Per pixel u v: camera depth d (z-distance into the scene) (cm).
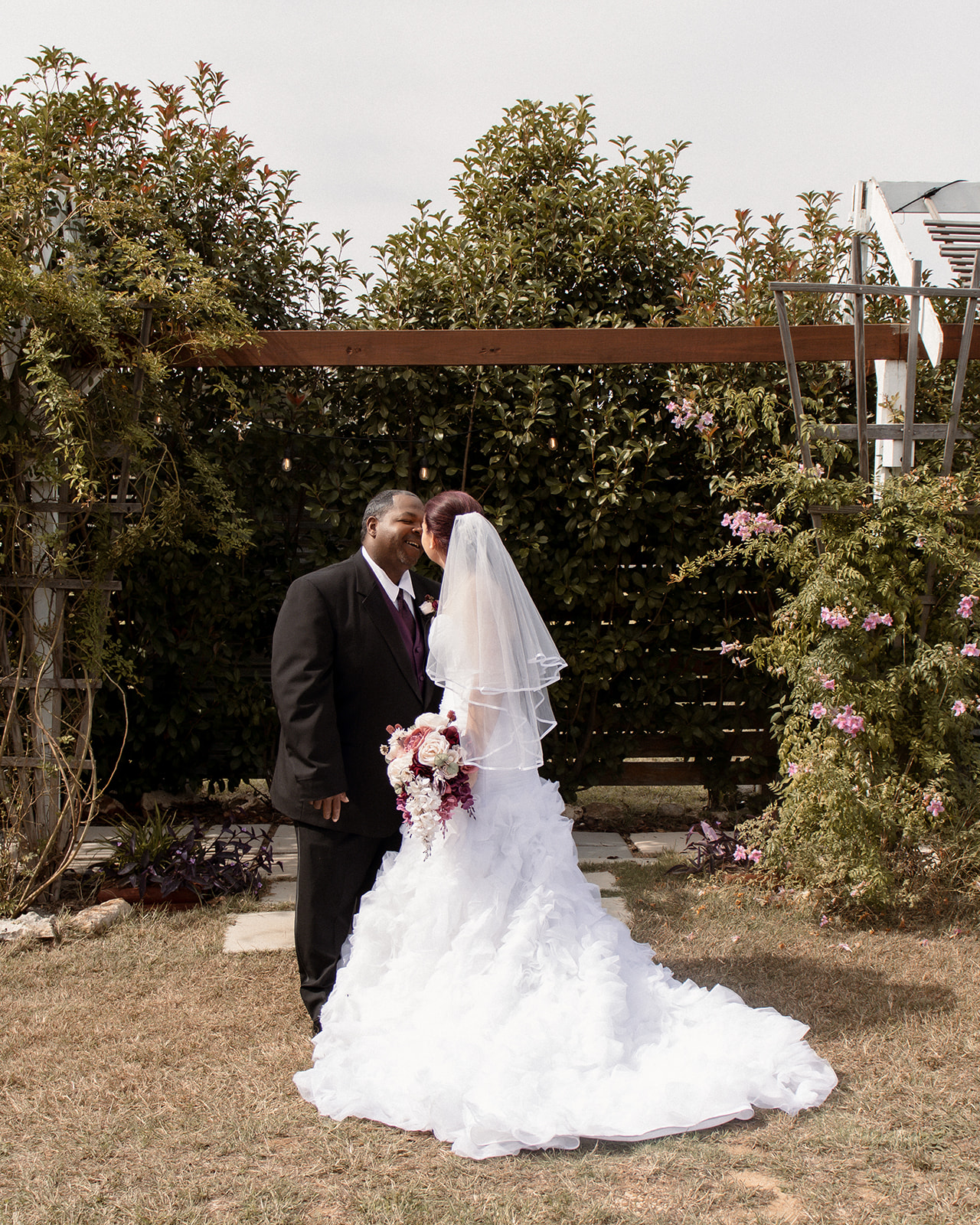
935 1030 284
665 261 526
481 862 270
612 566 498
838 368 486
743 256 512
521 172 539
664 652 514
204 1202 205
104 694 504
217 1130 233
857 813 379
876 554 395
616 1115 229
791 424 484
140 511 391
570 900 277
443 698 287
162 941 359
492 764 267
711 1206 202
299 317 539
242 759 521
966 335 390
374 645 298
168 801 541
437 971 260
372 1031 261
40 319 347
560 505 503
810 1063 255
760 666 425
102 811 521
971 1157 221
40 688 385
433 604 316
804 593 398
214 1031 288
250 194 526
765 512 457
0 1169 217
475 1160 221
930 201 502
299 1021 295
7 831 383
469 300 490
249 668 526
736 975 326
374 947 273
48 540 362
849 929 369
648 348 439
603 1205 203
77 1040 281
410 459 505
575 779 523
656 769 531
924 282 427
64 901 393
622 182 525
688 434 493
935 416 461
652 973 284
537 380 472
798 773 394
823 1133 229
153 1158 222
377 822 297
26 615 378
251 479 508
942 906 384
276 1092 252
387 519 302
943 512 384
